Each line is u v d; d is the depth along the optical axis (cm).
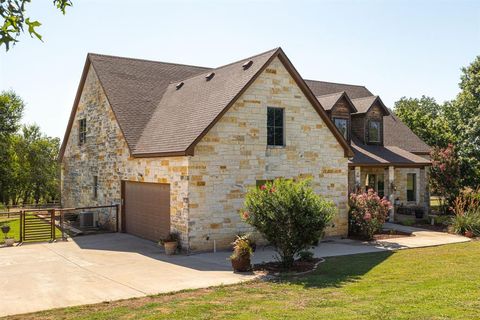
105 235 2050
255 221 1314
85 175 2550
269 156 1756
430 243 1770
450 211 2670
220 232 1628
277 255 1531
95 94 2397
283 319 795
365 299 932
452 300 900
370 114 2612
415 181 2884
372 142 2620
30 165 5500
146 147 1825
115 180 2158
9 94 4859
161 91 2350
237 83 1738
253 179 1712
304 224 1271
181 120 1814
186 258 1494
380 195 2670
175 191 1645
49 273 1291
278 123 1802
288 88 1814
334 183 1939
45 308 945
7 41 616
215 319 812
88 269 1343
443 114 4553
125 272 1295
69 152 2839
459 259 1391
